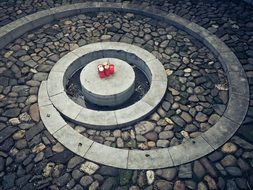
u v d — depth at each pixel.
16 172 7.30
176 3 12.65
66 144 7.77
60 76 9.50
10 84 9.53
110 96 8.82
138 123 8.44
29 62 10.27
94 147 7.69
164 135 8.13
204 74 9.82
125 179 7.14
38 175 7.24
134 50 10.37
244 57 10.11
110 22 11.95
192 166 7.35
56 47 10.87
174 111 8.73
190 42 11.09
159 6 12.51
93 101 9.21
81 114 8.46
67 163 7.45
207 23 11.58
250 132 8.02
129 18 12.16
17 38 11.25
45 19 11.83
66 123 8.27
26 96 9.17
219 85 9.45
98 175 7.21
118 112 8.47
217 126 8.12
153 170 7.29
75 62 10.11
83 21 12.04
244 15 11.87
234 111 8.45
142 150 7.72
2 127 8.30
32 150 7.75
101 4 12.55
